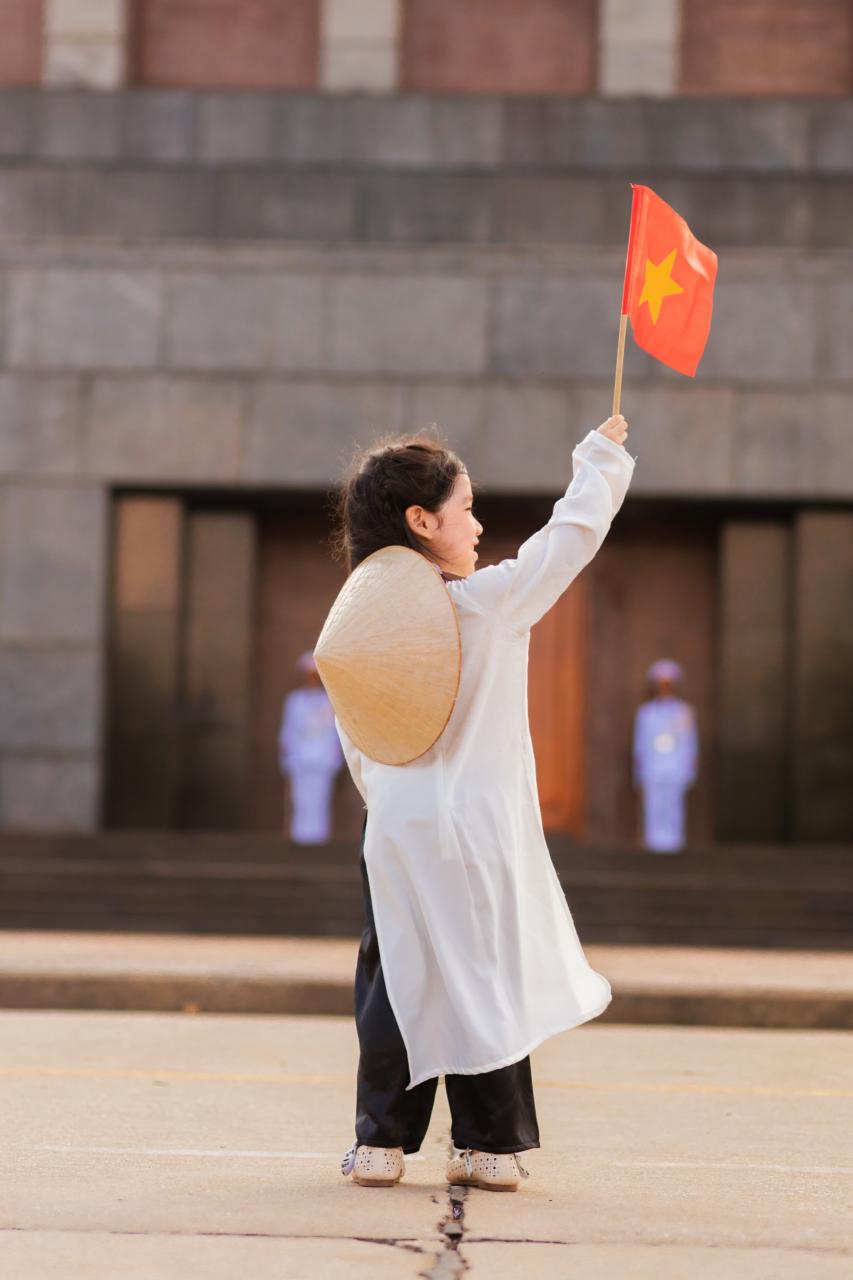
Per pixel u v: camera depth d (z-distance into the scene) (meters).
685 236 5.34
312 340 22.28
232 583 23.08
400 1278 3.71
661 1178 5.14
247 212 22.97
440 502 4.95
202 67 24.50
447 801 4.66
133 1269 3.75
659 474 22.00
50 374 22.30
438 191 22.95
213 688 22.95
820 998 10.95
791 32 24.41
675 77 23.64
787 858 19.33
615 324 22.19
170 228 23.00
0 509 22.22
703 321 5.40
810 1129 6.34
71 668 22.06
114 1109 6.48
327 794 21.70
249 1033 9.77
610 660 23.53
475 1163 4.79
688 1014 11.00
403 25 24.50
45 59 23.81
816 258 22.38
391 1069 4.80
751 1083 7.85
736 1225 4.38
